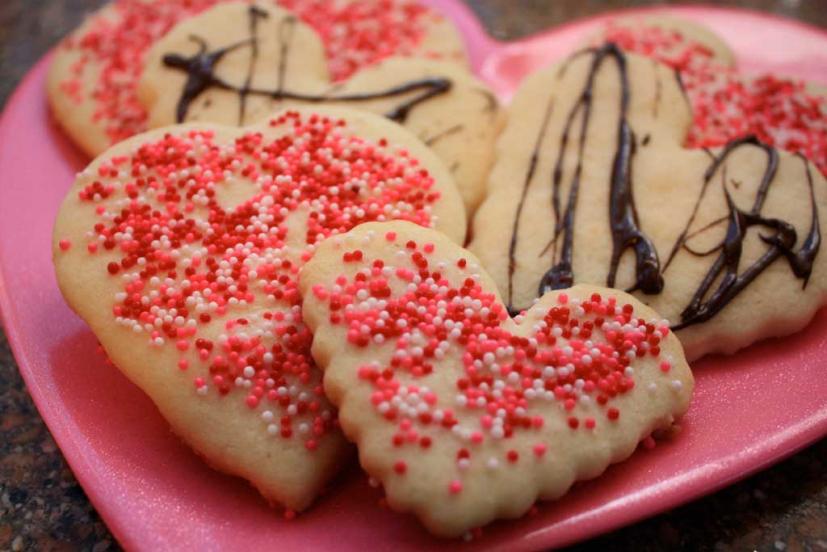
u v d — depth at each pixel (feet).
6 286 0.76
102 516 0.64
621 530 0.67
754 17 0.99
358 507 0.65
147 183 0.74
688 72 0.89
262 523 0.64
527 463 0.61
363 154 0.76
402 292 0.66
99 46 0.94
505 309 0.68
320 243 0.69
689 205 0.76
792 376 0.71
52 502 0.70
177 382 0.66
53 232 0.72
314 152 0.76
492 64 0.96
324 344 0.64
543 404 0.63
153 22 0.96
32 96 0.92
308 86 0.86
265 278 0.69
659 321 0.68
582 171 0.79
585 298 0.68
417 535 0.63
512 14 1.09
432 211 0.75
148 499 0.65
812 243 0.74
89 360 0.72
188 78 0.86
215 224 0.72
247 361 0.66
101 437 0.68
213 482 0.66
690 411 0.69
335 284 0.66
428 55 0.93
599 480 0.65
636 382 0.66
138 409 0.69
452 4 1.01
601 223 0.76
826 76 0.94
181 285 0.69
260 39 0.88
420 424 0.61
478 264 0.69
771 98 0.87
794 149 0.82
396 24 0.96
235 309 0.68
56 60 0.93
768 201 0.76
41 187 0.85
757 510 0.68
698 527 0.67
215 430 0.65
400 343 0.63
